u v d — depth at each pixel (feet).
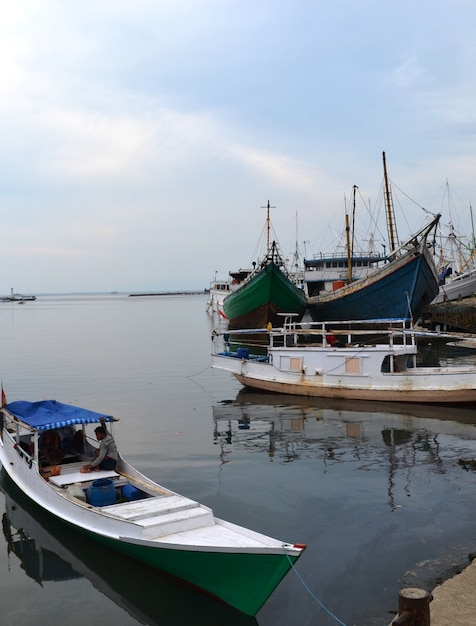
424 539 36.06
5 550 37.09
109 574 33.76
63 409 47.39
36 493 42.06
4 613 30.12
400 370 80.12
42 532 39.63
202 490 46.16
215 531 31.37
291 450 57.72
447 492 44.19
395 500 42.86
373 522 38.93
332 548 35.29
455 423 66.69
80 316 406.41
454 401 74.18
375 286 148.25
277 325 171.73
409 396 76.59
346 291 156.46
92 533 34.53
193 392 93.50
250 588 28.07
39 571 34.30
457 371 73.61
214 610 29.89
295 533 37.55
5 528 40.52
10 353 160.66
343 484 46.83
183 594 31.22
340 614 28.55
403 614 22.53
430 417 69.92
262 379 88.58
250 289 165.58
